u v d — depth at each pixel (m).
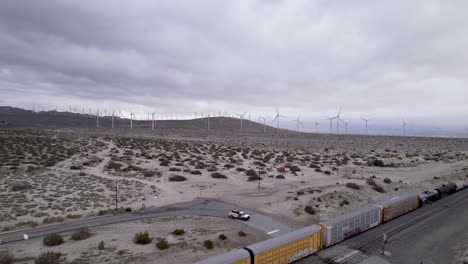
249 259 27.25
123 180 71.94
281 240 30.67
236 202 57.00
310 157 123.25
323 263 31.75
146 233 36.75
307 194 59.78
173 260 31.06
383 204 46.81
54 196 56.47
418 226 44.41
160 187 67.88
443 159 121.75
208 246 34.44
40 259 29.75
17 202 51.81
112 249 33.78
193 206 54.41
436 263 32.75
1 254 32.28
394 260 33.09
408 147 179.38
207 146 144.12
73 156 95.56
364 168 99.56
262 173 85.88
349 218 39.19
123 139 148.62
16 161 79.56
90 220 45.78
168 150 123.19
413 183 76.62
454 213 51.38
